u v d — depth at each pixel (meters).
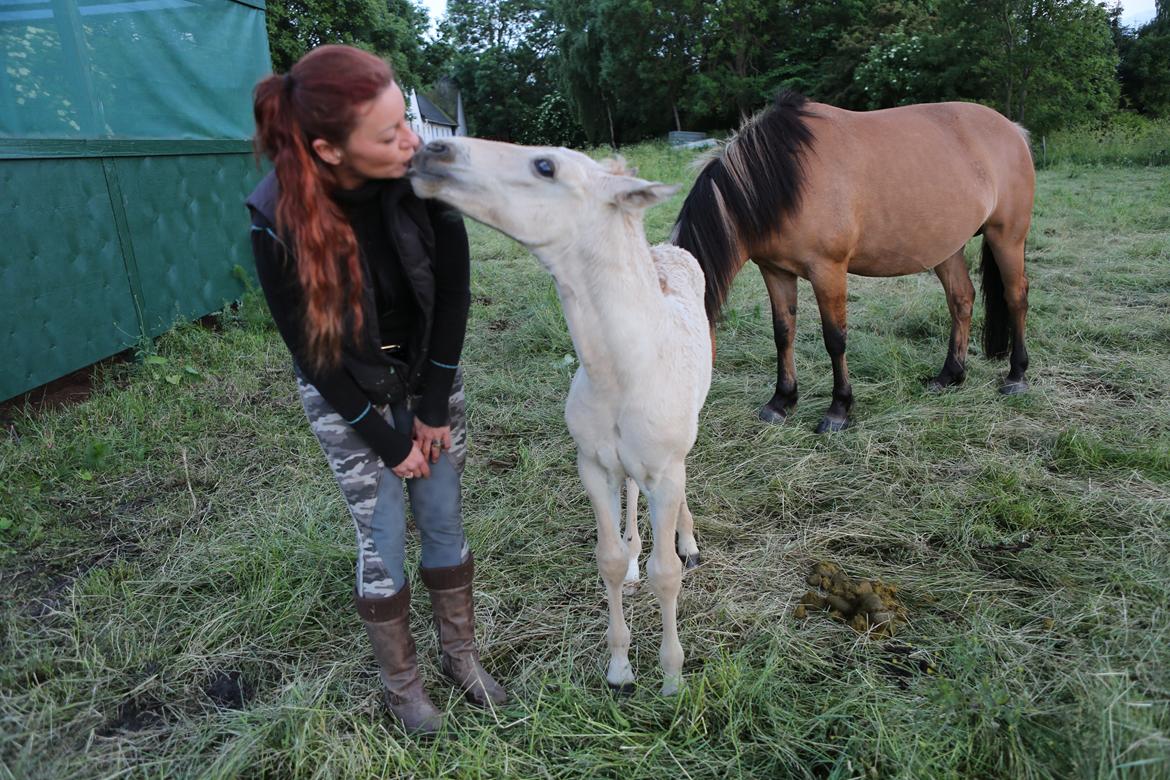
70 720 2.07
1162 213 8.12
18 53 4.30
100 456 3.38
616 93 29.38
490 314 5.75
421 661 2.27
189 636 2.39
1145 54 22.55
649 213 9.05
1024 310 4.18
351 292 1.58
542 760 1.88
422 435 1.88
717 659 2.26
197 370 4.44
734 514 3.09
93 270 4.49
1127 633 2.21
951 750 1.86
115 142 4.61
